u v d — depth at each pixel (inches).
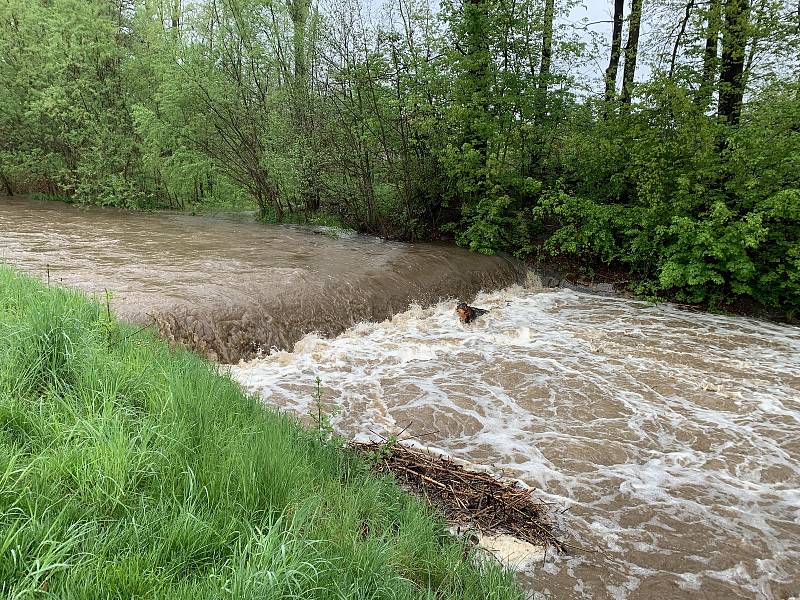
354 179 559.5
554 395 257.8
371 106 519.8
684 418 240.7
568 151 532.7
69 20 627.2
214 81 568.1
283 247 449.4
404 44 508.1
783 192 384.8
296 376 260.4
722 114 469.7
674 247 434.3
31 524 89.7
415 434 214.7
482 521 152.9
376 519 131.7
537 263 529.0
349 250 459.8
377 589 99.9
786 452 213.9
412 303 379.2
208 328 264.1
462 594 112.7
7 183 737.6
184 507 103.3
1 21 665.6
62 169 686.5
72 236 437.4
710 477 194.9
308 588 90.6
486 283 459.2
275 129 572.7
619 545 154.9
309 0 579.8
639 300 463.2
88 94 649.6
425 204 558.9
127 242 423.2
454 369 284.5
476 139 514.6
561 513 168.2
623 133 482.9
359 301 345.4
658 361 311.7
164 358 181.3
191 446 129.9
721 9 445.4
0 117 683.4
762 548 157.5
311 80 570.3
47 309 164.4
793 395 269.1
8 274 228.8
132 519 96.7
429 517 141.2
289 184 562.3
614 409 246.5
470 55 499.5
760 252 418.6
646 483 188.9
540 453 205.5
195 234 490.0
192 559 95.3
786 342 359.3
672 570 146.1
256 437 140.8
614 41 583.5
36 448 114.6
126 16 695.7
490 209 507.5
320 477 140.9
